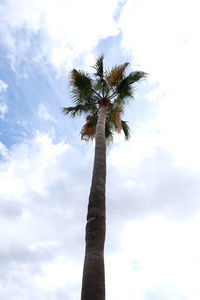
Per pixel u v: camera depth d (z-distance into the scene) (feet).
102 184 38.93
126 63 60.34
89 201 37.01
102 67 61.93
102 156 43.14
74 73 59.72
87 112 63.16
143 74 60.44
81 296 29.50
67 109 63.21
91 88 60.13
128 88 60.03
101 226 34.47
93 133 63.10
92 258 31.42
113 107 61.00
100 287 29.55
